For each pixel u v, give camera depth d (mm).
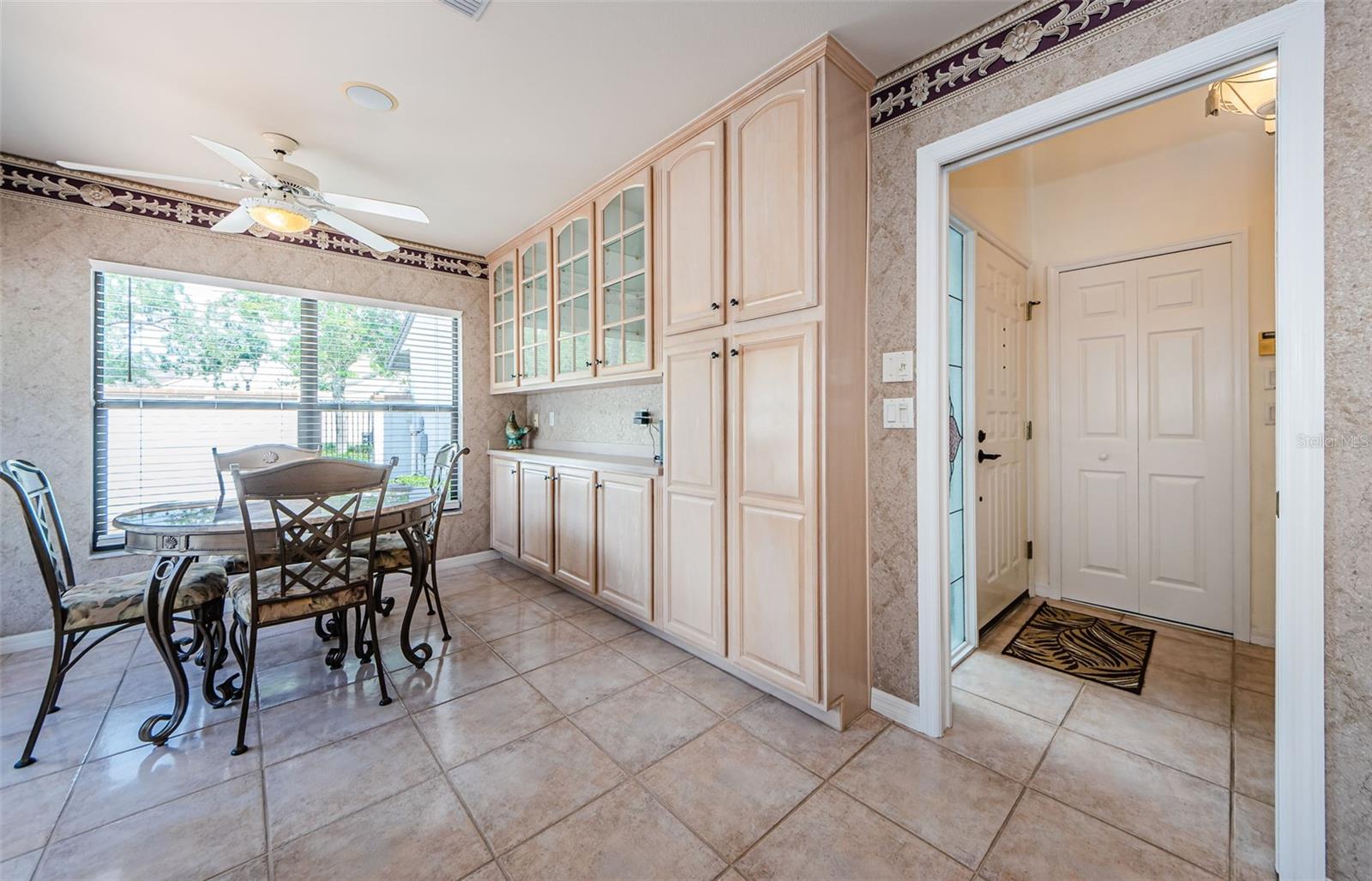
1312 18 1162
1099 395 2941
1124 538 2873
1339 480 1153
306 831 1398
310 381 3473
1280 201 1212
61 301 2660
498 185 2887
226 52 1803
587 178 2797
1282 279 1209
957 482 2475
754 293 1990
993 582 2701
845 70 1843
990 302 2660
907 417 1878
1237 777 1596
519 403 4410
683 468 2307
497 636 2684
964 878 1253
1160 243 2721
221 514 2068
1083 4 1488
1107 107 1481
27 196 2576
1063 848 1339
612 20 1659
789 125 1858
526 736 1821
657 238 2496
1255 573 2492
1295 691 1204
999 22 1651
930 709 1831
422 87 2010
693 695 2090
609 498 2820
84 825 1413
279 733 1841
